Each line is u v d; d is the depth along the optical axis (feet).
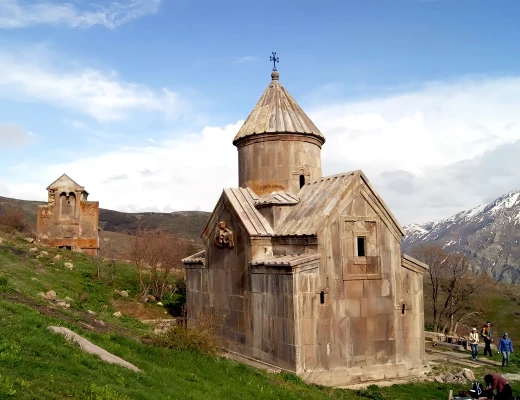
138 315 70.38
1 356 22.97
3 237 98.94
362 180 49.44
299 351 43.19
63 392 21.48
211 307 58.90
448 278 107.45
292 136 58.29
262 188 58.13
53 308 43.19
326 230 46.34
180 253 108.58
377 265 48.73
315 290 44.73
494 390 34.04
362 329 46.91
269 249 51.24
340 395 39.91
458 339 71.61
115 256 124.67
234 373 36.37
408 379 47.75
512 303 155.33
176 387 28.50
